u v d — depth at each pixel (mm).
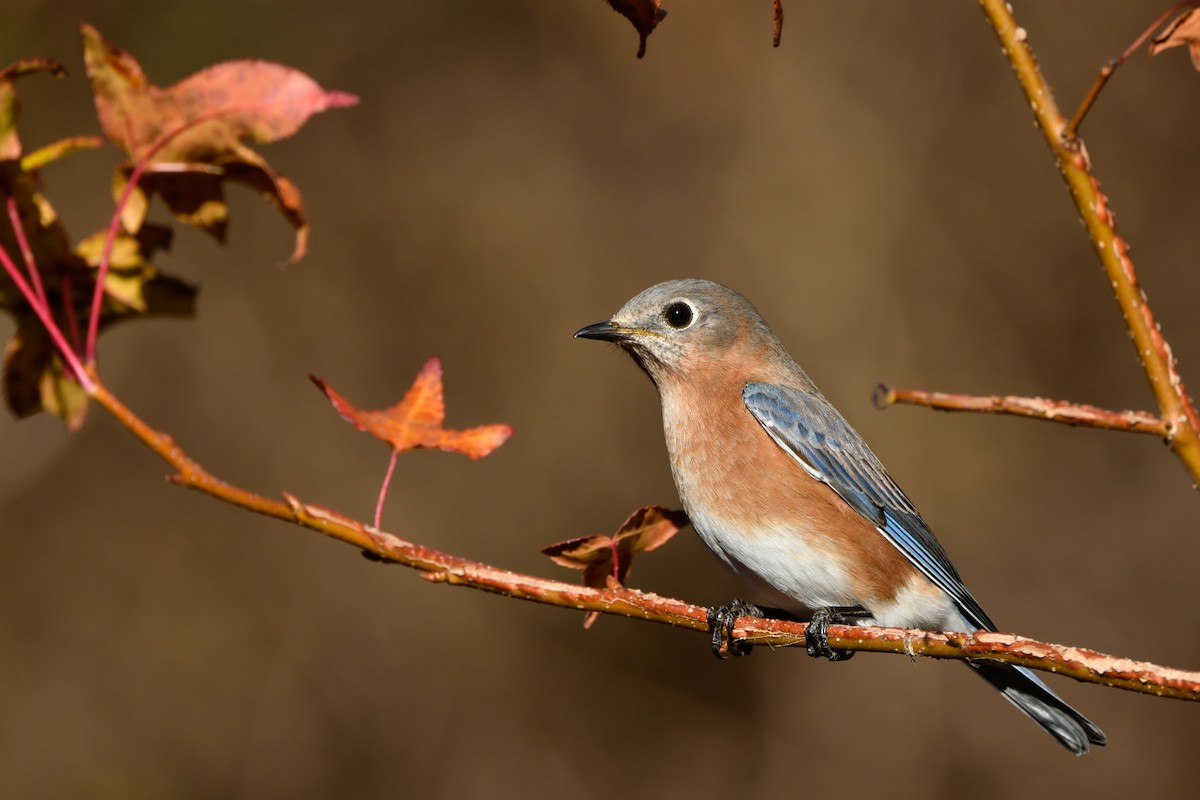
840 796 13922
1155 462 15508
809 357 15719
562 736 14258
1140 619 14906
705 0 16797
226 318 15859
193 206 4730
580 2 16953
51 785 13805
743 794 13992
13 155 4430
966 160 16328
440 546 15180
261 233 16188
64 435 14992
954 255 16062
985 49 16469
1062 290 16016
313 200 16375
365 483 15445
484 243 16438
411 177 16594
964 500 15281
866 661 14328
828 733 14125
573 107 16953
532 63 17078
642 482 15555
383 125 16688
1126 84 16422
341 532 4473
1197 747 14023
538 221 16578
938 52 16516
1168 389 3969
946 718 14125
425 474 15523
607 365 16016
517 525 15422
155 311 5070
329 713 14422
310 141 16516
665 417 6961
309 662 14617
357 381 15938
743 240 16250
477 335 16234
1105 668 4094
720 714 14273
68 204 14844
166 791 13938
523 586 4629
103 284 4488
